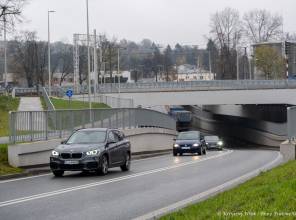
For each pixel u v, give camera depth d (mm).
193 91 87250
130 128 47062
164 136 57469
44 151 28891
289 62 126375
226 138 107750
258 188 14273
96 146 24484
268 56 128000
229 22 136875
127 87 88750
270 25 143250
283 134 85562
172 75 178125
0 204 15406
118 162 26297
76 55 93750
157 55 179375
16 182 21750
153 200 16109
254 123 98688
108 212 13930
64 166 23734
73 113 34750
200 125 124500
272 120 92375
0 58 160125
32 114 29047
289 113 26047
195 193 17578
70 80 187125
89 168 23781
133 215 13422
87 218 13008
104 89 89625
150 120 54000
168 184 20484
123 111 45781
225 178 22531
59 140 30422
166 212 13648
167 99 87938
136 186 19906
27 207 14836
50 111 31203
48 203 15594
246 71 151875
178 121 107438
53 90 99875
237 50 137125
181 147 43625
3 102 73375
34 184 20922
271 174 18250
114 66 151375
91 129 26188
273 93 85250
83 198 16672
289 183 14102
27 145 27141
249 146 92375
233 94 86312
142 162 34344
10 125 26797
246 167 28625
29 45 131250
